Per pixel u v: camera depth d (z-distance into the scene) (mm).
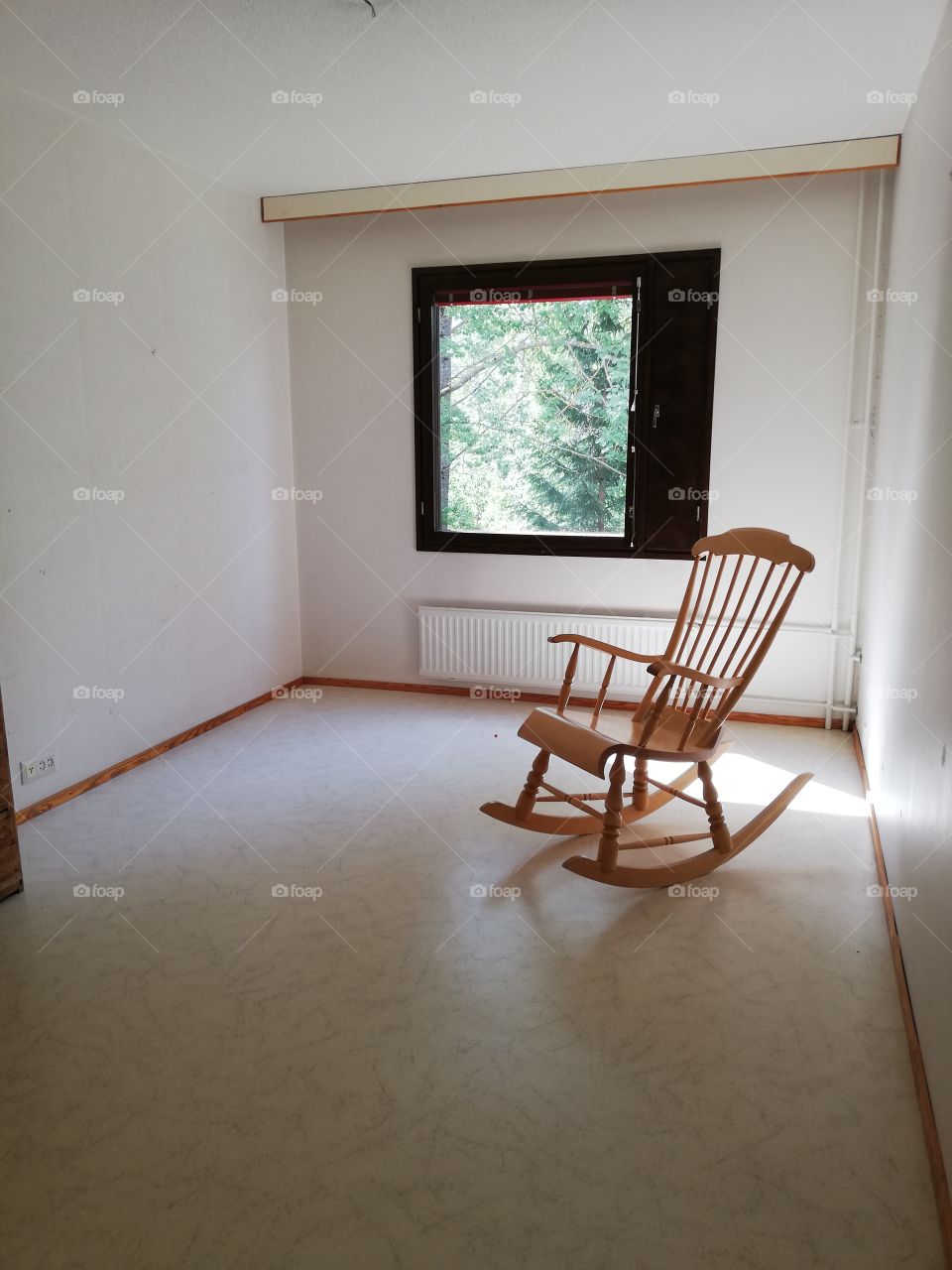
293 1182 1580
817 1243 1445
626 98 3105
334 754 3854
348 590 4824
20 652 3096
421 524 4633
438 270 4367
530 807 2902
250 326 4340
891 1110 1743
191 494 3969
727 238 3988
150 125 3322
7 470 2986
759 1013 2053
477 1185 1569
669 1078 1841
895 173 3613
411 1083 1828
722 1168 1601
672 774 3578
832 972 2215
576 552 4422
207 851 2914
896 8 2438
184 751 3898
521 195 3984
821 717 4215
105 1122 1727
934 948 1785
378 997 2123
